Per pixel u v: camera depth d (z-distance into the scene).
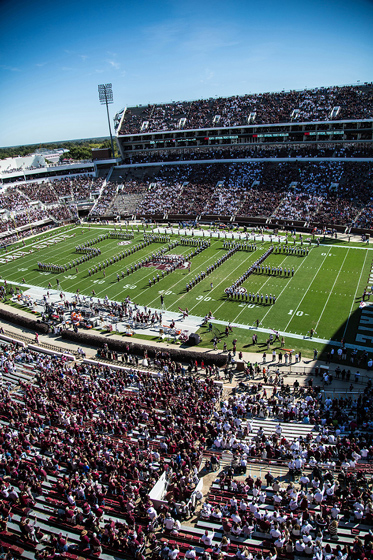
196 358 34.06
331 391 28.89
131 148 102.19
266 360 34.00
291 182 74.94
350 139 78.12
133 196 89.06
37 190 93.75
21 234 81.19
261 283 48.28
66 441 22.75
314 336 36.69
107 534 15.84
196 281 50.38
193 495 17.52
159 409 26.19
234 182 80.75
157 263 58.09
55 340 41.47
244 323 40.16
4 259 67.06
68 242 73.12
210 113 93.62
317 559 13.54
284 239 62.78
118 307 44.53
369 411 24.06
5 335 42.75
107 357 36.66
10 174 93.00
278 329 38.41
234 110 90.94
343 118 76.44
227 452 21.17
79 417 24.92
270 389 29.62
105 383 30.11
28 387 30.06
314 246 58.28
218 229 70.94
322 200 68.62
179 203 81.62
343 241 59.22
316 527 15.64
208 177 85.12
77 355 37.88
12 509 18.12
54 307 47.22
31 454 21.91
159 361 34.19
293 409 25.36
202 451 21.30
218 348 36.44
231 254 58.25
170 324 41.44
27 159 102.44
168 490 18.11
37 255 67.31
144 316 42.50
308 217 66.62
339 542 15.05
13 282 56.72
